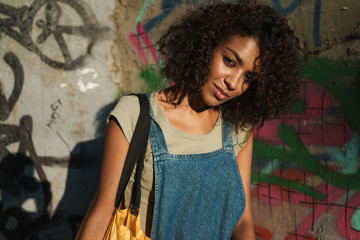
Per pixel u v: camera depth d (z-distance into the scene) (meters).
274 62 1.21
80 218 2.08
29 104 2.00
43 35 1.94
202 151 1.25
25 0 1.92
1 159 2.05
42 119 2.01
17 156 2.04
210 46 1.16
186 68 1.24
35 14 1.93
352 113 1.57
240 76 1.16
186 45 1.23
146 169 1.19
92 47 1.95
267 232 1.85
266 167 1.81
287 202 1.78
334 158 1.64
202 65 1.17
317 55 1.62
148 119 1.17
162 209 1.18
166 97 1.27
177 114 1.25
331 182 1.66
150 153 1.18
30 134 2.03
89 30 1.93
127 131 1.14
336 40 1.57
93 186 2.05
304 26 1.63
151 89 1.92
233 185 1.32
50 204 2.08
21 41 1.95
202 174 1.23
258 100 1.33
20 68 1.97
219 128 1.32
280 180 1.78
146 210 1.23
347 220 1.64
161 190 1.17
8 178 2.07
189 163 1.21
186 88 1.26
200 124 1.30
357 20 1.51
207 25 1.19
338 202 1.66
